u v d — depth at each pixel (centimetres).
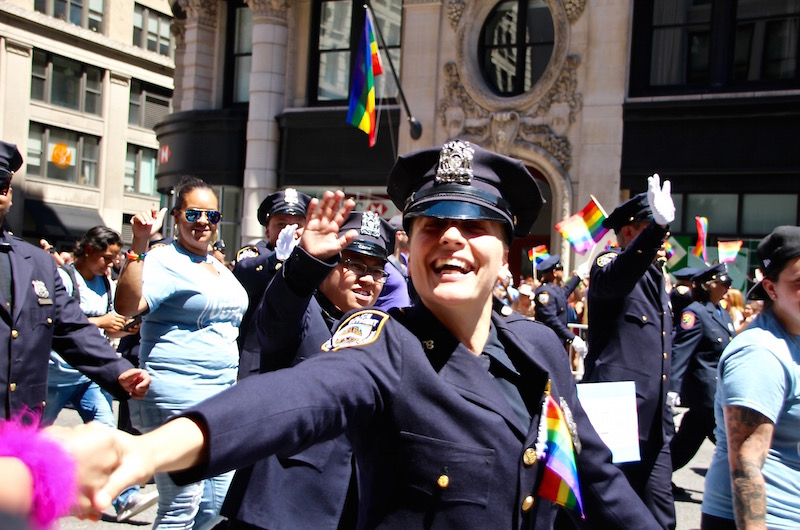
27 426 122
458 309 201
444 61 1706
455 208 199
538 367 206
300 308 273
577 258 1579
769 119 1470
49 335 417
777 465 310
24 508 105
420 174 217
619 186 1565
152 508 641
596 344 553
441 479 181
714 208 1523
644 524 221
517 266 1797
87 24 3597
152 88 3919
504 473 188
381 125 1769
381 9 1817
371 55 1480
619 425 386
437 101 1711
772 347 309
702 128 1514
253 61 1895
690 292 809
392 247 513
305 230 266
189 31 2033
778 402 304
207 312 455
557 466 195
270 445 151
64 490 109
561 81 1609
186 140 1989
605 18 1580
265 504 332
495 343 211
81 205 3644
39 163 3491
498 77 1697
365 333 193
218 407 145
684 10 1570
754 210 1495
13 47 3312
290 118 1850
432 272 204
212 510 434
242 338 510
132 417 462
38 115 3450
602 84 1577
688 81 1571
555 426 198
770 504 305
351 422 175
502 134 1638
